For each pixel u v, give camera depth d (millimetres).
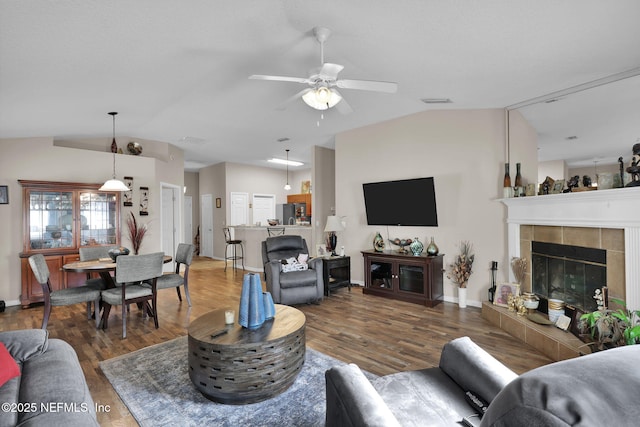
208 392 2123
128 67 2846
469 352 1545
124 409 2074
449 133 4531
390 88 2660
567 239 3154
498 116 4180
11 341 1706
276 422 1928
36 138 4754
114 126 4980
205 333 2256
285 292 4242
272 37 2547
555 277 3322
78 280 4746
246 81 3486
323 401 2146
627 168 2508
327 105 2725
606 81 2922
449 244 4562
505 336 3266
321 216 6918
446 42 2482
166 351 2926
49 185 4656
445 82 3355
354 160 5594
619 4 1822
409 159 4898
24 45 2230
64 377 1506
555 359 2711
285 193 10508
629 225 2502
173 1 1965
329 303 4488
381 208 5176
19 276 4574
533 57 2609
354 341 3146
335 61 3014
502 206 4137
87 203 5039
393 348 2984
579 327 2750
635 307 2471
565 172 3318
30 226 4555
